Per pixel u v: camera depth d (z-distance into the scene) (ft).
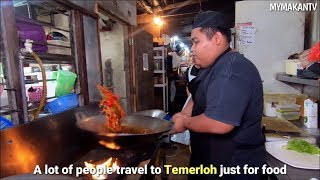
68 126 5.11
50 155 4.48
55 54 6.04
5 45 4.44
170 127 4.36
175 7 18.84
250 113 4.19
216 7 20.33
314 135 6.29
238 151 4.34
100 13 9.57
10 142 3.64
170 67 20.06
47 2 5.88
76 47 6.93
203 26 4.34
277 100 8.87
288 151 5.24
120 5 11.32
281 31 9.18
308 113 7.13
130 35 12.73
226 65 4.04
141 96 13.88
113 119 4.56
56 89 5.97
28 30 5.07
